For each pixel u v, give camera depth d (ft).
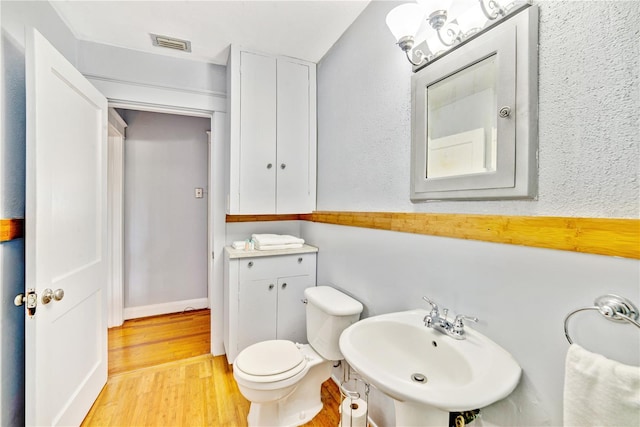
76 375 4.79
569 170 2.36
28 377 3.65
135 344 7.80
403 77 4.28
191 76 7.09
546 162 2.51
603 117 2.16
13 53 3.95
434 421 2.86
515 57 2.67
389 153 4.58
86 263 5.17
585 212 2.26
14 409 3.96
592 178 2.22
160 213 9.89
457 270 3.33
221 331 7.37
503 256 2.82
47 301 3.83
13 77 3.95
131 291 9.55
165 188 9.95
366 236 5.06
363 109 5.28
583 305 2.22
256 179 6.80
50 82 4.03
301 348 5.60
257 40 6.26
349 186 5.75
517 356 2.69
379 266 4.72
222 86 7.38
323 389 6.04
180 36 6.09
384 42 4.69
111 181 8.80
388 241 4.50
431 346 3.23
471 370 2.68
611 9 2.12
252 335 6.60
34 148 3.68
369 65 5.09
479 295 3.06
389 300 4.48
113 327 8.85
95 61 6.26
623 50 2.06
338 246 6.05
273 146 6.95
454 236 3.36
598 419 1.95
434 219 3.64
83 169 5.07
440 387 2.37
